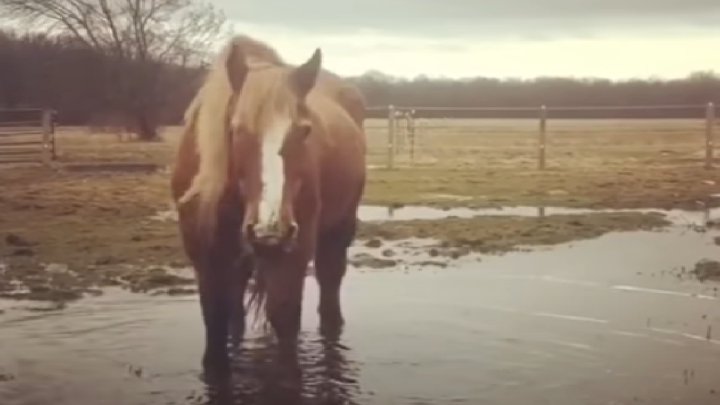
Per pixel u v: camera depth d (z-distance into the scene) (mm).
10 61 38750
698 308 9227
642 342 7852
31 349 7543
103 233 14352
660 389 6508
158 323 8484
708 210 17672
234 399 6281
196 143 6672
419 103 46875
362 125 9016
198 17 36281
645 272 11234
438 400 6258
